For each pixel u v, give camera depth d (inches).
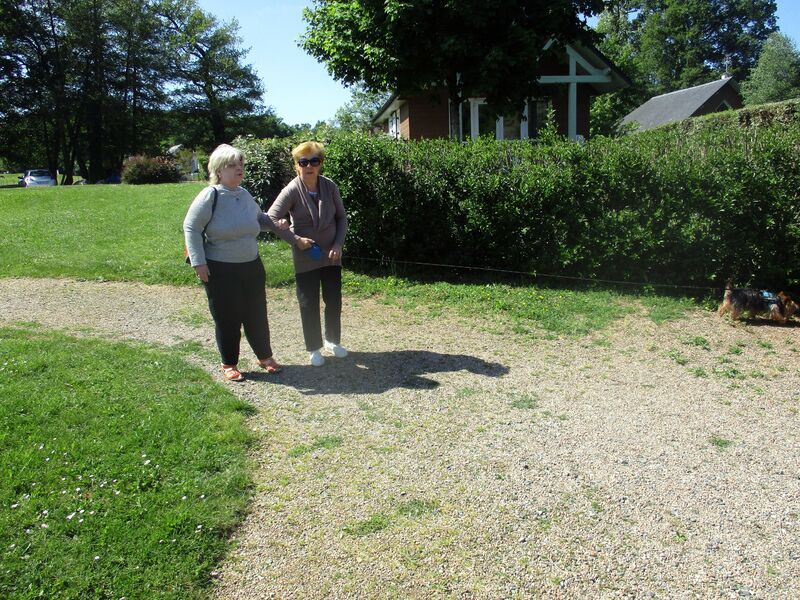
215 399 172.1
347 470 139.9
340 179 331.9
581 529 120.7
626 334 244.7
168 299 292.8
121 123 1822.1
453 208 324.2
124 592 99.7
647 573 109.6
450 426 163.2
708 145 294.0
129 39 1804.9
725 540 118.6
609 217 297.4
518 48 492.4
